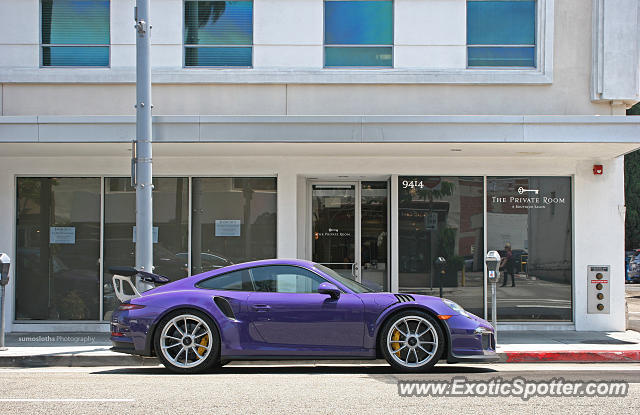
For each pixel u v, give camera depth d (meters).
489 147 11.30
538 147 11.25
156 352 8.06
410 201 12.67
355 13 12.59
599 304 12.41
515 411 5.91
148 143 10.38
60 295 12.56
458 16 12.43
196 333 8.09
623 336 11.75
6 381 7.76
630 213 32.09
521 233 12.61
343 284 8.25
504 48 12.52
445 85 12.34
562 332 12.26
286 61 12.42
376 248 13.42
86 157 12.55
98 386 7.23
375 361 9.53
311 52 12.42
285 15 12.48
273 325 7.96
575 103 12.33
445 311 8.03
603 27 12.16
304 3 12.49
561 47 12.34
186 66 12.54
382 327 8.02
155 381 7.58
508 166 12.59
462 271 12.59
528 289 12.55
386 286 13.30
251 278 8.29
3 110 12.31
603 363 9.80
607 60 12.13
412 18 12.45
